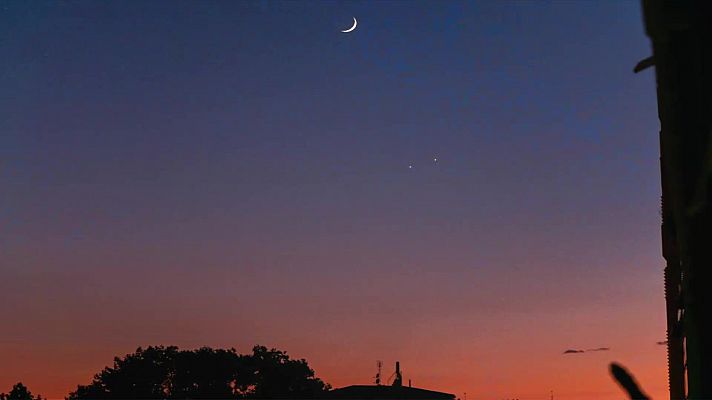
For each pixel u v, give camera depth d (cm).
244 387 3184
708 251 367
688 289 375
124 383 3142
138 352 3244
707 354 367
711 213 362
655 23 356
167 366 3231
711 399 362
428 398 3038
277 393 3152
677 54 375
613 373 246
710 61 344
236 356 3241
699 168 361
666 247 627
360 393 3125
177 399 3177
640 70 404
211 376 3169
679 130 375
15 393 3278
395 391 3061
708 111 344
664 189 553
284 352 3266
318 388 3203
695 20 349
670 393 651
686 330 384
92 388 3177
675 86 375
